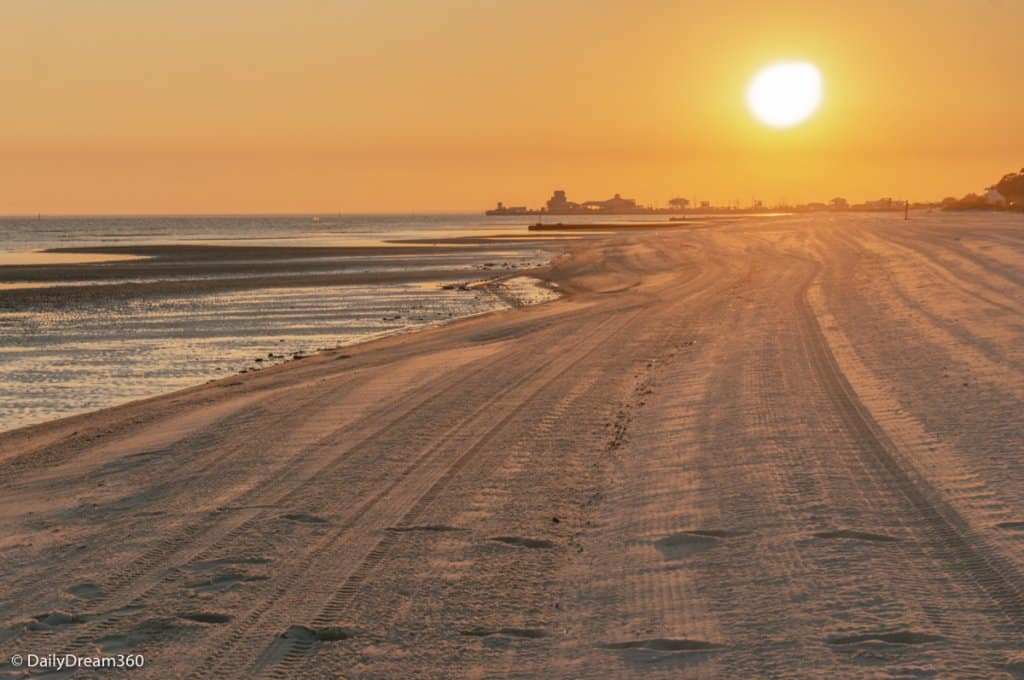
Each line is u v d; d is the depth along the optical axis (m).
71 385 26.78
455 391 21.47
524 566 10.05
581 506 12.40
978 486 11.85
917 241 78.38
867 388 19.11
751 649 7.66
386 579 9.70
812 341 26.59
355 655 7.91
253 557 10.47
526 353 27.80
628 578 9.54
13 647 8.27
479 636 8.25
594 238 140.88
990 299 34.12
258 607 9.01
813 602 8.53
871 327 28.84
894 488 12.03
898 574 9.10
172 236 175.12
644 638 8.02
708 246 92.19
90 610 9.09
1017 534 10.02
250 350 33.03
